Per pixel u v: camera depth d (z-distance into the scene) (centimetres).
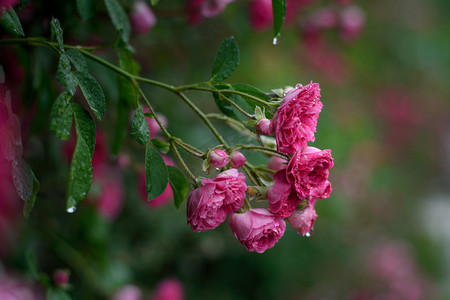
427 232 263
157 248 131
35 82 76
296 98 64
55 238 90
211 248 142
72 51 64
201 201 64
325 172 65
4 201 70
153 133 78
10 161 64
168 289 100
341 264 194
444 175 318
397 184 261
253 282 163
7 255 78
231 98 69
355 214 212
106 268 93
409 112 275
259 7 104
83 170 61
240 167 67
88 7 72
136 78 68
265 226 66
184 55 123
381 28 246
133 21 84
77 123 62
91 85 63
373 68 240
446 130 317
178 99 123
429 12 268
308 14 140
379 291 203
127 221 123
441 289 239
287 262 167
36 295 79
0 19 64
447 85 285
